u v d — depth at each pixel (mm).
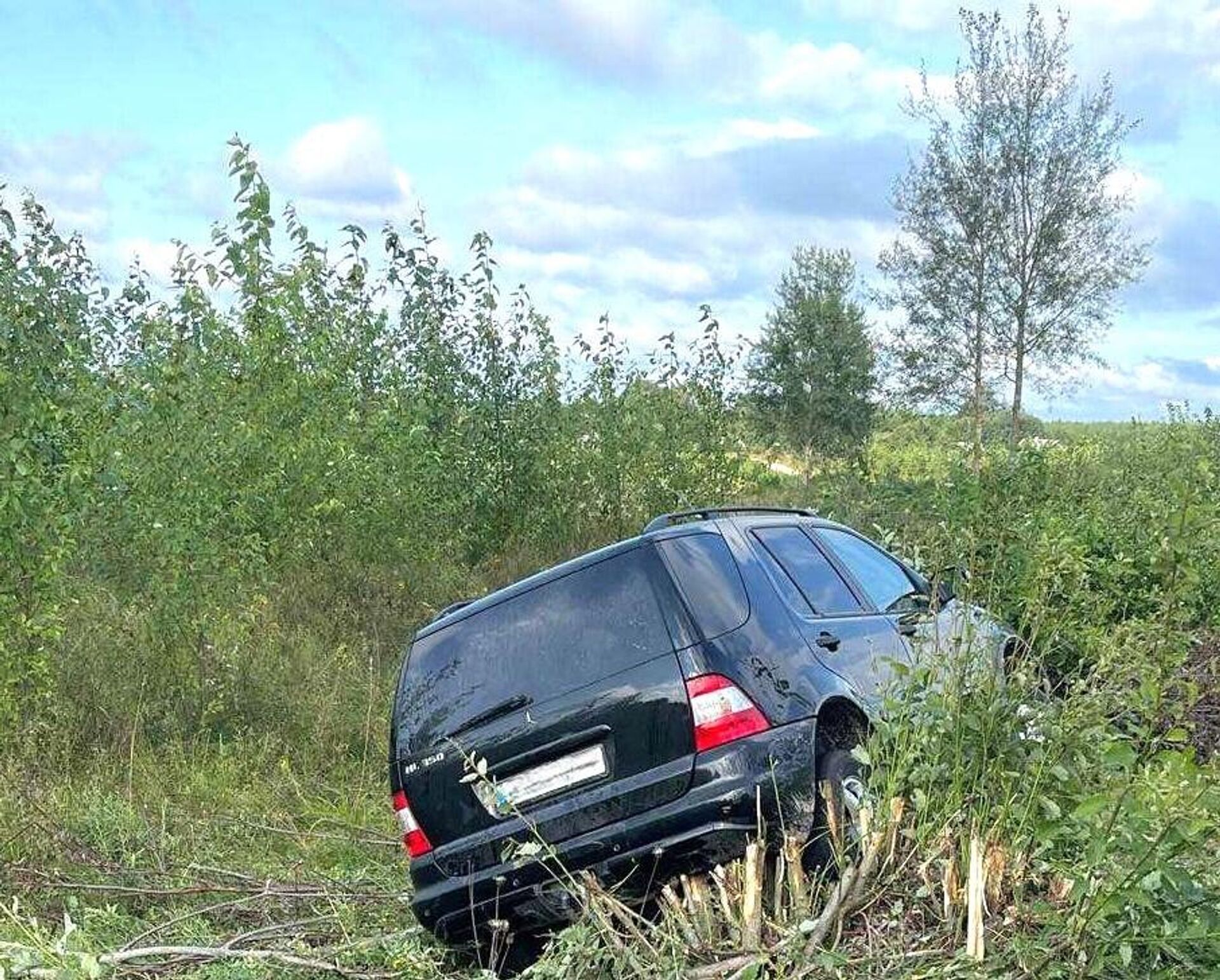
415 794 6184
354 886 7137
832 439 34969
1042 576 6184
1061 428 28656
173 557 11000
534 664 6090
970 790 5469
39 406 9383
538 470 16734
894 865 5191
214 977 5723
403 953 5867
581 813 5801
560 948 5270
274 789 9148
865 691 6426
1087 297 31891
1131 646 5617
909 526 12258
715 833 5625
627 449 17266
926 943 4871
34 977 5117
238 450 12711
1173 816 4762
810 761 5801
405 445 14797
